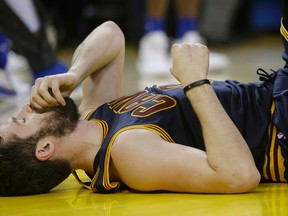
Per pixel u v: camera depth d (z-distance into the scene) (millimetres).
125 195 4812
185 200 4551
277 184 4957
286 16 5062
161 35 13500
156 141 4621
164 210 4352
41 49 9625
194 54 4844
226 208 4324
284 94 4898
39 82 4863
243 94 5027
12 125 4816
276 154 4855
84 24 19219
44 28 9672
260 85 5102
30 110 4875
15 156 4758
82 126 4895
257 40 19922
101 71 5602
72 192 5012
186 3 14039
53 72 9758
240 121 4895
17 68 14156
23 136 4773
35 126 4793
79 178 5281
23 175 4785
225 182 4484
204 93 4648
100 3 19000
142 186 4691
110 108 5074
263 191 4727
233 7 18312
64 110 4871
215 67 12961
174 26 17719
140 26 18094
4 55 10195
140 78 12516
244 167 4473
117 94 5645
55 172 4852
